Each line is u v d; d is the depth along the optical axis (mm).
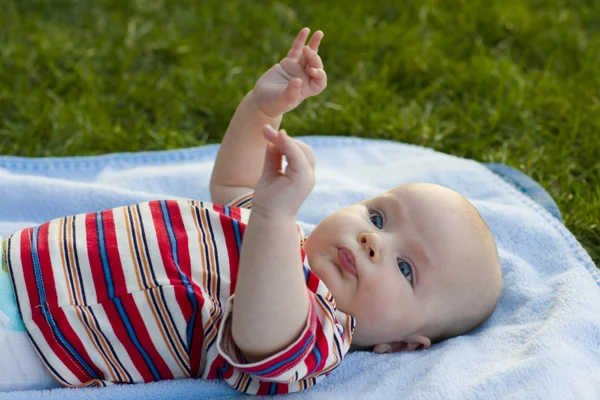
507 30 1371
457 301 844
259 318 752
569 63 1305
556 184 1089
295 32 1361
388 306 824
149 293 792
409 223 840
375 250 821
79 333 785
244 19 1397
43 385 794
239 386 797
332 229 839
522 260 924
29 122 1174
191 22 1383
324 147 1101
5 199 961
